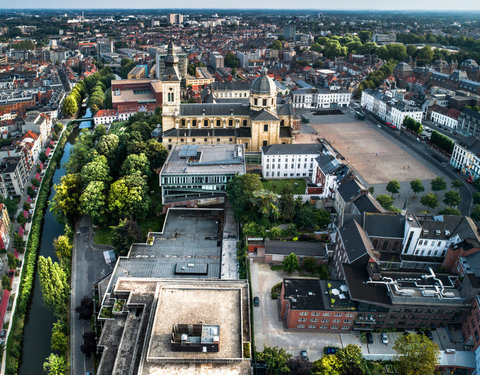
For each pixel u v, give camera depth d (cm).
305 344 12388
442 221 14975
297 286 13138
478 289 12012
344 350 11231
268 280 14900
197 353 10244
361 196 16750
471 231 14212
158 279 13588
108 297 13600
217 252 16675
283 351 11225
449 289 12681
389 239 14862
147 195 19412
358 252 13462
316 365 10850
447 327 12769
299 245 15762
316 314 12481
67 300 14862
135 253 16412
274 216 17125
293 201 17488
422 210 19938
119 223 17788
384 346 12312
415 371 10669
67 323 14012
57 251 16562
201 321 11156
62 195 19500
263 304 13862
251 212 17562
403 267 14762
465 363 11512
